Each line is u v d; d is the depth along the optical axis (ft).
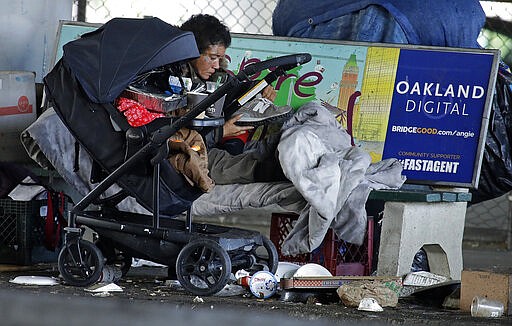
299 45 43.24
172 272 36.50
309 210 36.83
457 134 41.52
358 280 34.14
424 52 42.19
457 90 41.70
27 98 43.11
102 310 31.48
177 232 33.50
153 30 34.14
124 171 33.30
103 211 35.60
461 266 42.32
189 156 33.24
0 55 47.88
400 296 36.42
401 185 39.58
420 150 41.73
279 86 42.98
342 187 36.91
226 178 38.99
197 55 34.76
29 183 39.37
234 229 35.35
